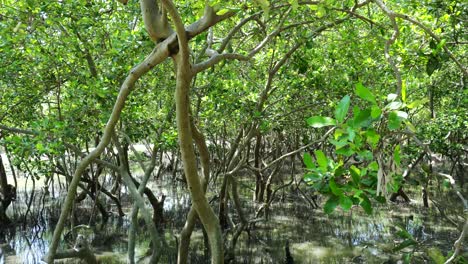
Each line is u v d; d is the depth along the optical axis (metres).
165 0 3.32
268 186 16.19
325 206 3.05
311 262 11.88
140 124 10.12
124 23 8.46
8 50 7.49
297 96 11.08
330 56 9.64
